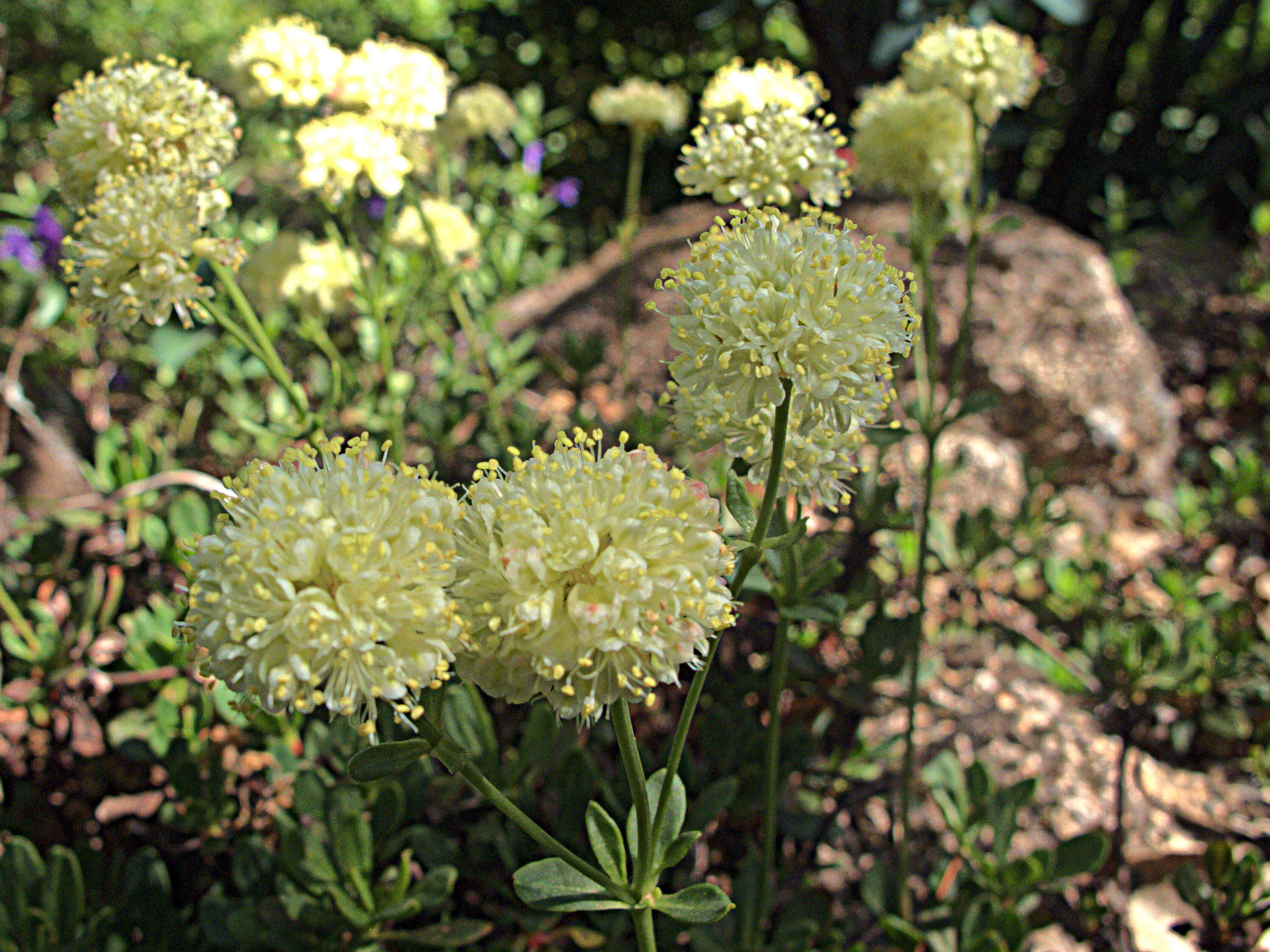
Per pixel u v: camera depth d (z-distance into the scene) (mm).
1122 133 764
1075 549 418
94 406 399
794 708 298
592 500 132
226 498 138
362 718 136
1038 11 716
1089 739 323
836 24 634
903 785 253
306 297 306
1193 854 284
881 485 288
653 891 152
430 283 427
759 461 175
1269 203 638
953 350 450
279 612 126
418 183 443
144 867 234
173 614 275
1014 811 250
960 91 245
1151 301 571
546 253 627
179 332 349
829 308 144
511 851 234
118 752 265
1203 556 365
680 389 166
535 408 434
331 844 223
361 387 363
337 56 249
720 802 223
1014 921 233
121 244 192
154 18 753
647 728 284
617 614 127
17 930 216
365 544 128
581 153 765
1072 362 448
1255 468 401
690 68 801
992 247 472
